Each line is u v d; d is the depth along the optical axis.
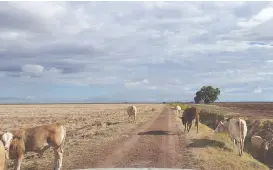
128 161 16.78
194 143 22.34
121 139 24.67
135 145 21.83
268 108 85.19
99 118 52.81
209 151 19.64
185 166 15.73
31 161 17.11
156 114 62.78
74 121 47.81
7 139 13.38
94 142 23.12
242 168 17.17
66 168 15.31
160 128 32.56
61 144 14.57
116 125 36.19
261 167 18.44
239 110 73.25
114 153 18.98
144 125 36.25
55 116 63.88
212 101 183.25
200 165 16.03
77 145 21.92
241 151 20.66
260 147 31.72
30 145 13.94
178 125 36.19
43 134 14.10
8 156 13.53
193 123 38.25
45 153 19.34
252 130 37.50
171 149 20.28
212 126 47.34
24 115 69.38
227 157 18.56
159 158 17.61
